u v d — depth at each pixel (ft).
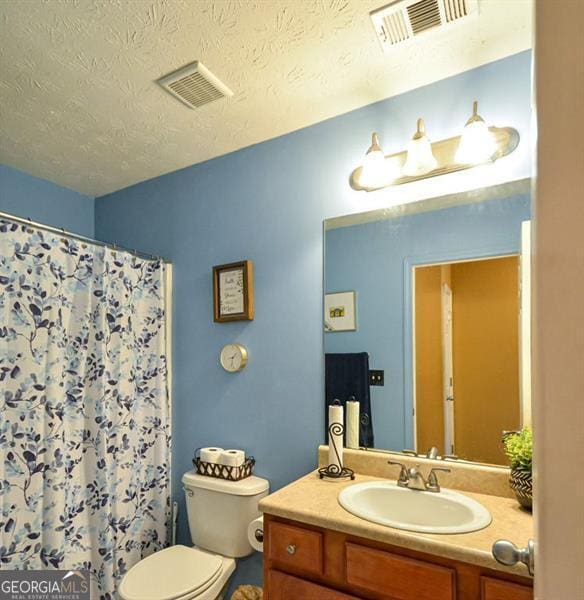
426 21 4.25
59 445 5.58
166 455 7.13
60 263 5.81
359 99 5.59
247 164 6.82
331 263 5.87
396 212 5.44
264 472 6.18
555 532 1.07
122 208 8.52
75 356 6.01
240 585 5.88
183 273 7.48
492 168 4.87
